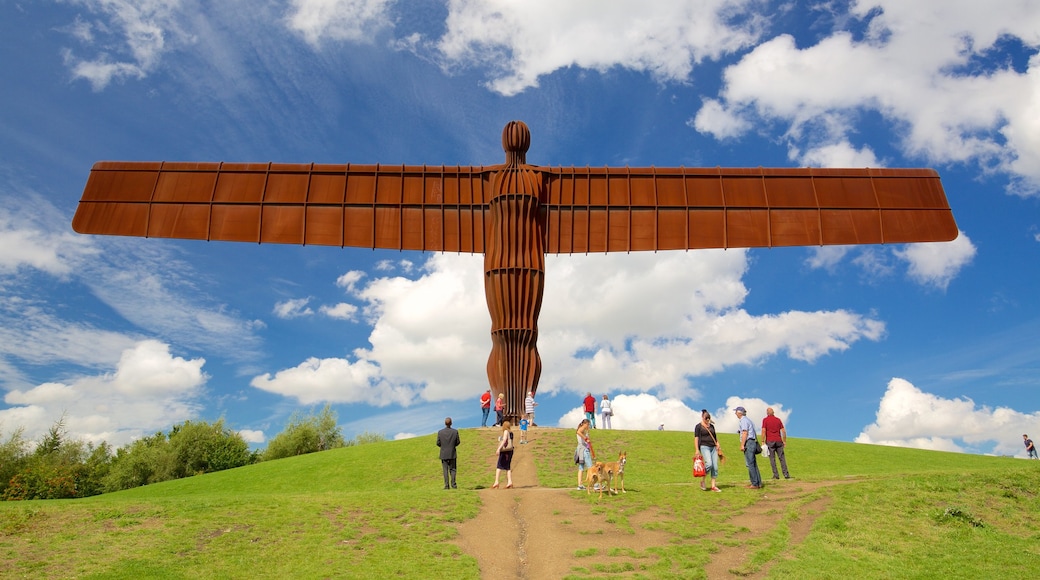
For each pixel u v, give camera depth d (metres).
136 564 12.99
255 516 15.98
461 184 34.53
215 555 13.62
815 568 13.05
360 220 34.00
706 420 19.23
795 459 28.39
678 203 34.62
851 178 35.03
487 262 33.72
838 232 34.25
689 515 16.50
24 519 15.30
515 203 33.50
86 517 15.61
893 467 26.88
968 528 14.98
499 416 32.34
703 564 13.49
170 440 58.62
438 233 34.22
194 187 33.88
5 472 45.19
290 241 33.59
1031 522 15.32
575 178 34.81
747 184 34.97
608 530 15.51
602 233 34.44
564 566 13.46
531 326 33.34
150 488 28.66
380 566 13.21
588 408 32.50
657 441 30.00
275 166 34.25
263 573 12.83
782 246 34.16
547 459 26.94
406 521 15.98
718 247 34.19
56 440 54.59
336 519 15.97
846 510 16.05
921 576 12.73
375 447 31.91
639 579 12.70
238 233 33.50
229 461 57.12
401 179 34.53
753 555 13.78
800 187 34.88
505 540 14.97
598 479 18.23
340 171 34.44
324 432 62.22
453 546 14.33
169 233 33.28
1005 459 28.80
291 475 28.33
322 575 12.75
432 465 27.27
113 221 33.31
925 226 34.41
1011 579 12.56
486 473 25.48
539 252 33.84
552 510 17.05
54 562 13.08
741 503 17.28
